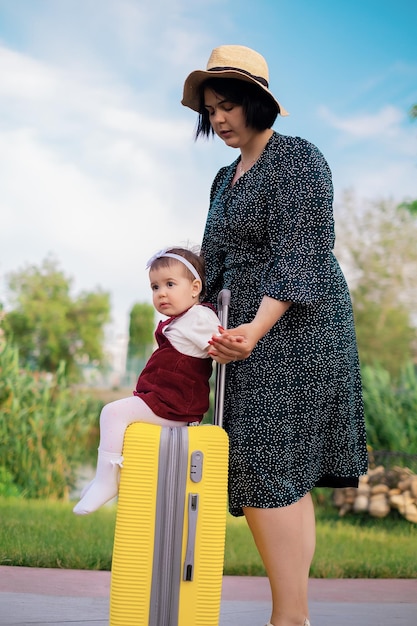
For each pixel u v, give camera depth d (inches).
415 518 216.8
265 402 94.3
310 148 97.3
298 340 95.6
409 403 261.0
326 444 100.1
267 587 141.6
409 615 124.6
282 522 93.4
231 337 86.4
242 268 98.7
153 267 96.2
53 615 114.6
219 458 87.4
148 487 86.0
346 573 156.3
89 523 187.0
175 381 91.7
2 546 154.5
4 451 250.7
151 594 85.4
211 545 86.7
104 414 89.6
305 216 94.6
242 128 97.7
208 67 99.1
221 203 101.8
